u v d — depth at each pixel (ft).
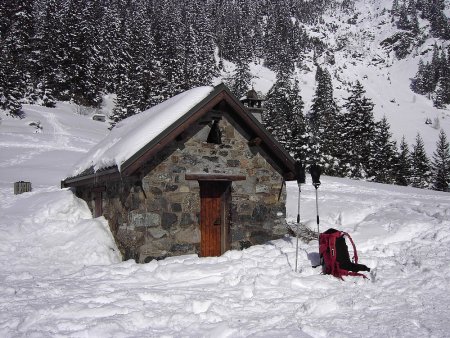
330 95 250.37
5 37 234.58
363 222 38.19
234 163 34.58
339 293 20.75
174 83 236.63
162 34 324.19
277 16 618.44
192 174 32.09
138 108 204.44
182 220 31.35
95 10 300.81
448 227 33.22
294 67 521.24
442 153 218.38
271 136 34.53
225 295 20.20
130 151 28.14
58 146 125.59
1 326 15.99
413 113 481.46
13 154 102.58
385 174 164.45
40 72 238.68
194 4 481.87
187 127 30.58
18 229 34.40
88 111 233.35
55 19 247.09
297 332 15.29
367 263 26.53
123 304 18.56
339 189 85.46
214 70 385.09
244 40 495.41
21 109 187.73
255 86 404.57
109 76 270.87
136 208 29.68
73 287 21.91
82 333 15.14
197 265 26.53
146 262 29.48
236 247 34.09
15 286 21.97
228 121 34.55
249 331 15.52
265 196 36.11
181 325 16.28
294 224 38.96
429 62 646.33
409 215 38.32
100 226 34.37
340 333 15.10
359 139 172.76
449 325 15.85
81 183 40.78
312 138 145.48
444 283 21.50
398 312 17.63
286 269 25.41
